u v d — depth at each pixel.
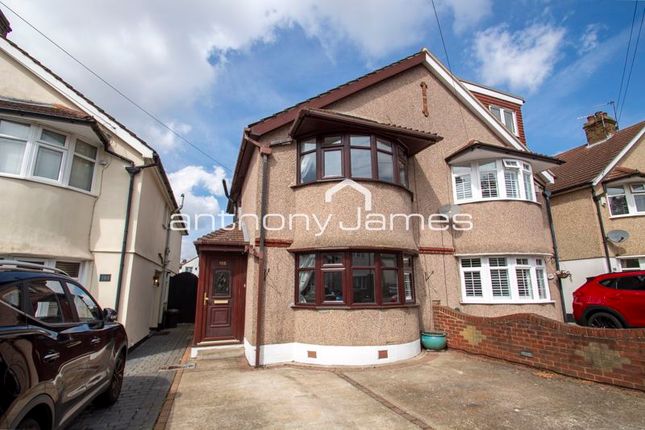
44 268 4.02
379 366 7.62
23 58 9.30
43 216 8.05
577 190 15.25
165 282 16.28
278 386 6.28
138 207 9.84
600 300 8.44
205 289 9.62
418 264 10.09
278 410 5.07
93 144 9.45
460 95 12.45
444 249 10.61
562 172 17.64
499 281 10.44
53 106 9.17
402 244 8.79
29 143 8.11
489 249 10.42
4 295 3.08
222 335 9.60
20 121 8.16
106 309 5.27
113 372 5.25
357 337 7.77
